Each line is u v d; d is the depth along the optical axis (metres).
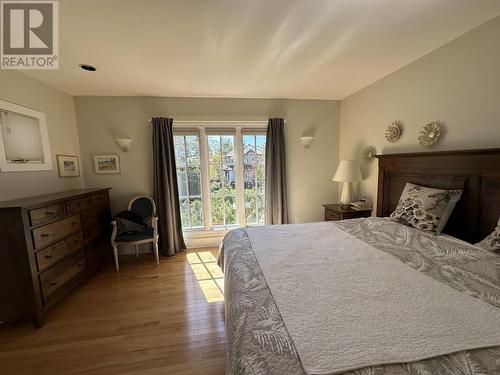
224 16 1.48
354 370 0.62
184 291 2.28
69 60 2.03
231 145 3.42
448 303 0.91
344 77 2.59
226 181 3.47
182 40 1.75
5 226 1.67
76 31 1.61
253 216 3.60
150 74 2.37
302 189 3.59
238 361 0.73
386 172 2.48
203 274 2.63
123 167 3.15
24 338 1.68
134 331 1.73
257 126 3.40
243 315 0.91
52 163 2.57
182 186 3.36
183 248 3.33
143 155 3.18
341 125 3.52
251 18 1.50
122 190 3.18
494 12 1.49
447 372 0.61
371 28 1.64
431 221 1.71
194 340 1.63
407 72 2.26
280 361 0.67
